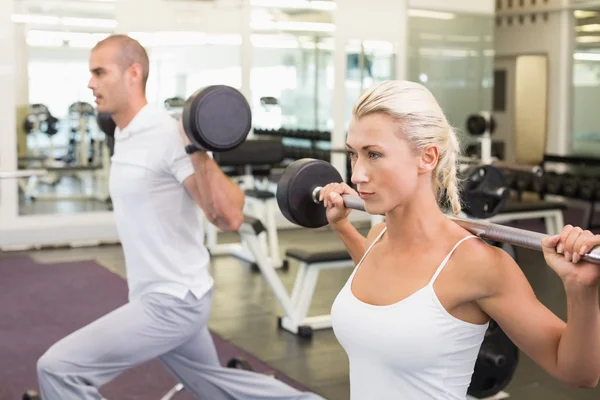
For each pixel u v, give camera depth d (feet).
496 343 8.98
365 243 4.98
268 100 24.56
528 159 33.68
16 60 21.17
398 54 26.25
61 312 15.07
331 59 25.43
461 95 27.43
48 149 21.90
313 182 5.65
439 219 4.12
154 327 6.98
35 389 10.82
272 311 15.26
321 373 11.67
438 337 3.93
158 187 6.97
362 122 4.01
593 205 24.26
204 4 23.21
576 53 31.37
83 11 21.72
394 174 3.96
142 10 22.40
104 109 7.14
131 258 7.16
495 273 3.87
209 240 20.74
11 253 21.02
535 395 10.80
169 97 23.04
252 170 22.02
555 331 3.77
